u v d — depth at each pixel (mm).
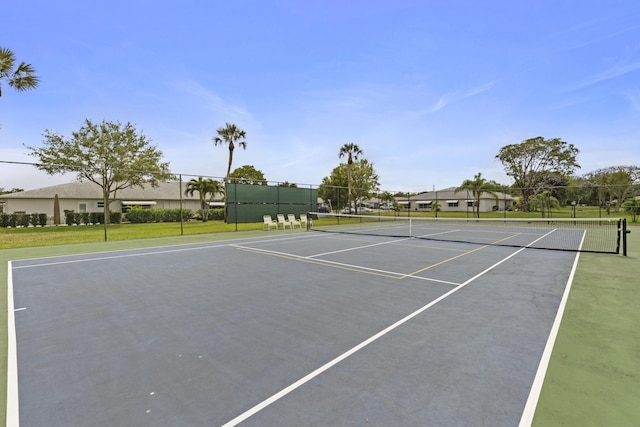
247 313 4570
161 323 4211
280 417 2258
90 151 29156
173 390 2648
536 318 4316
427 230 19969
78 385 2746
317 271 7480
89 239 15344
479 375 2842
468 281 6469
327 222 27953
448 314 4484
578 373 2877
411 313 4535
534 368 2969
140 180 31438
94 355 3320
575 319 4273
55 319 4398
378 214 39438
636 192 26438
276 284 6254
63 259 9250
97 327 4094
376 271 7469
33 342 3662
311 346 3479
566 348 3396
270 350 3389
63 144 28656
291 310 4691
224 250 11039
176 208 39594
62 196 34031
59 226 28219
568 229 20250
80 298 5371
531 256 9594
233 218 19953
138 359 3223
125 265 8281
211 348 3453
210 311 4660
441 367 2990
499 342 3551
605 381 2740
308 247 11758
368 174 42438
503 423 2176
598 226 22641
